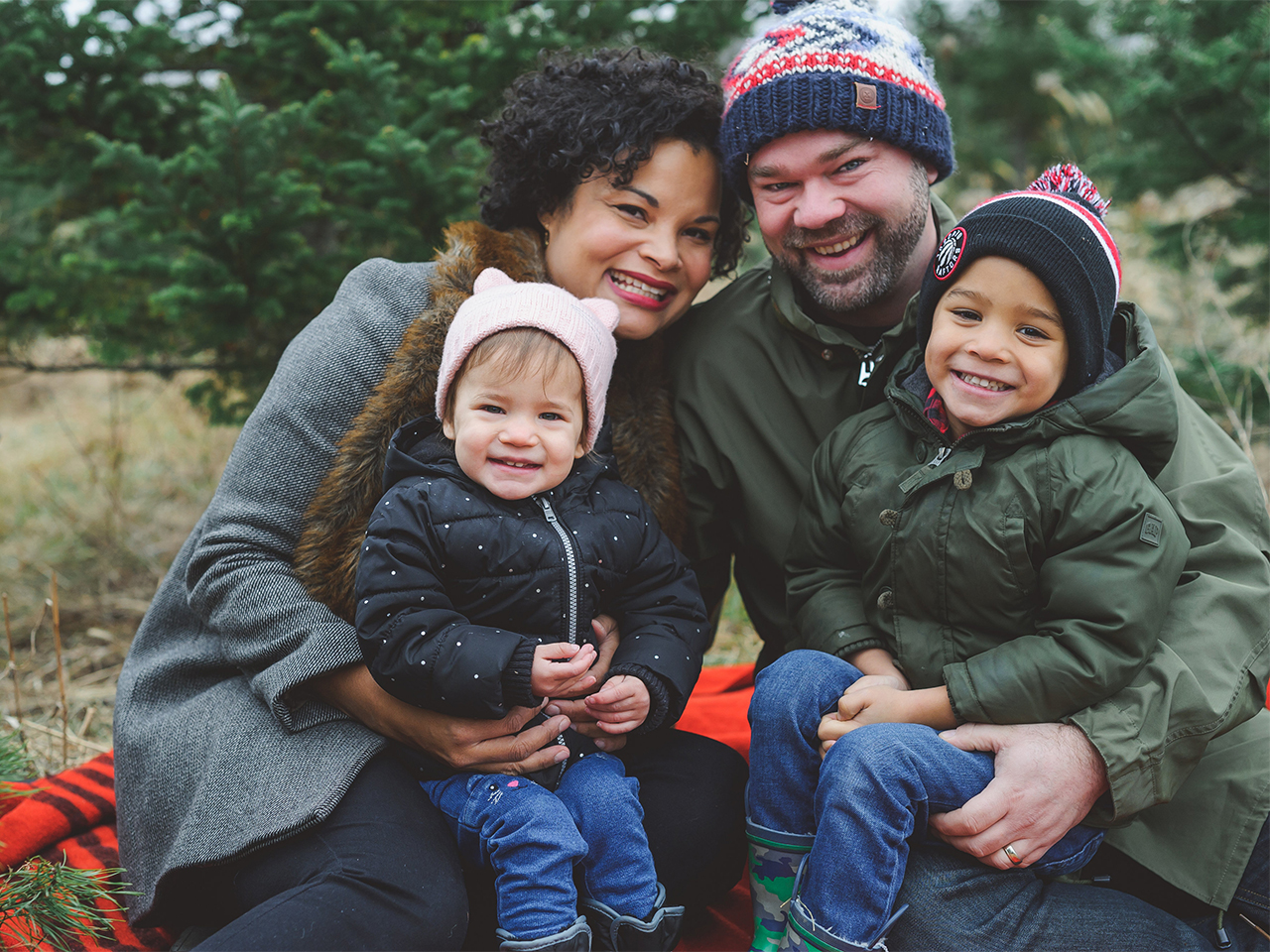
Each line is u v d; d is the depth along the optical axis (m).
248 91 3.86
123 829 1.90
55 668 3.38
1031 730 1.71
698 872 1.87
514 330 1.80
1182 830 1.87
